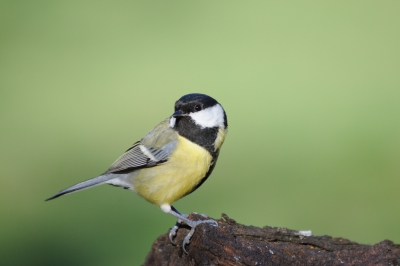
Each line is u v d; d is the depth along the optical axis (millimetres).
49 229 9289
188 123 6434
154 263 6473
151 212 9672
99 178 6777
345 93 13211
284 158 11266
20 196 10234
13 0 16375
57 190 10289
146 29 15633
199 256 5254
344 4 16766
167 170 6414
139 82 13695
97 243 8891
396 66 14055
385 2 16734
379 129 11961
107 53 14742
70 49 14922
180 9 16500
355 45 14844
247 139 11875
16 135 11742
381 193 9875
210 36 15438
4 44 14922
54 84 13711
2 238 9109
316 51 14719
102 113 12828
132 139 11992
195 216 6156
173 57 14508
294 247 5312
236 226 5840
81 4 16719
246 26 15680
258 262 5113
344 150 11414
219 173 10852
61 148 11648
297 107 12852
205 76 13922
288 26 15680
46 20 15875
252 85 13336
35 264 8609
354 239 8922
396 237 8875
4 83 13688
